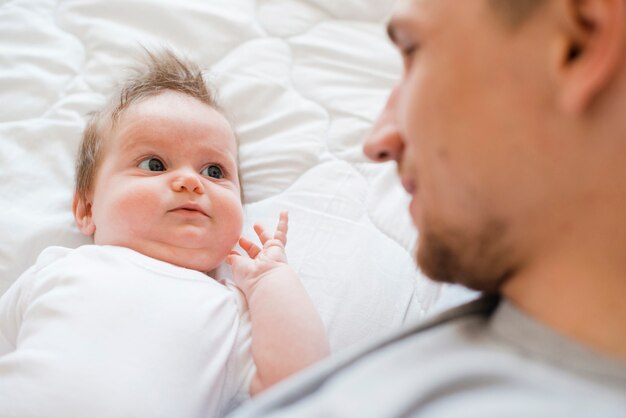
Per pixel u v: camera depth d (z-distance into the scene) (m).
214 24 1.11
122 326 0.68
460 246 0.42
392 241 0.90
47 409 0.62
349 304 0.83
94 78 1.03
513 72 0.38
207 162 0.87
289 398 0.43
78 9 1.10
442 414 0.36
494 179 0.39
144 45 1.06
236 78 1.06
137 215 0.80
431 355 0.41
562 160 0.38
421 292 0.84
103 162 0.86
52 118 0.99
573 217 0.38
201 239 0.81
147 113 0.86
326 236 0.91
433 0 0.41
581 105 0.36
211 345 0.70
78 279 0.73
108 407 0.62
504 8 0.38
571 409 0.34
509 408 0.35
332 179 0.97
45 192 0.93
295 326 0.72
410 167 0.45
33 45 1.06
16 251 0.86
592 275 0.38
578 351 0.37
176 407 0.65
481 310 0.47
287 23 1.13
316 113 1.05
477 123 0.39
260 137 1.02
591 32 0.36
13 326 0.77
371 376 0.40
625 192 0.37
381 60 1.11
